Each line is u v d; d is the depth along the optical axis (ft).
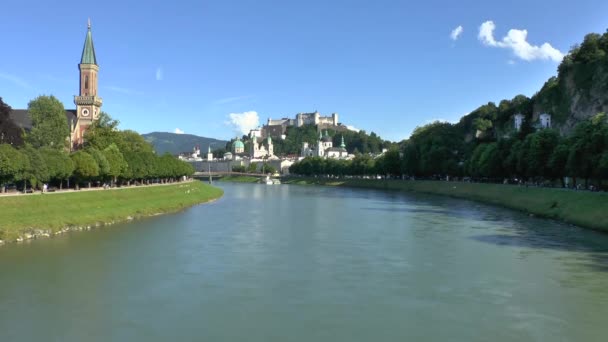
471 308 147.02
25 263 198.29
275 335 127.13
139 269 191.62
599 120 399.44
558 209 349.20
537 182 523.29
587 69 650.02
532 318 138.51
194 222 334.85
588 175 379.96
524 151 480.23
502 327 132.16
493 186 529.04
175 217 365.81
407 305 149.69
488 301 153.48
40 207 291.79
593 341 123.03
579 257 213.46
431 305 149.59
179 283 172.55
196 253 223.30
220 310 145.18
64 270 188.34
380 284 172.35
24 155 317.01
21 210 276.82
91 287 166.61
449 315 141.08
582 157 380.58
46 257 209.67
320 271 190.19
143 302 151.74
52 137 508.94
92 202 345.10
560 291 163.12
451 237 267.59
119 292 161.68
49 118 515.50
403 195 647.56
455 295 159.43
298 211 418.51
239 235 275.80
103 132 559.79
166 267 195.52
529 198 413.80
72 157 393.70
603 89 616.80
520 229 295.07
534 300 153.89
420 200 547.08
